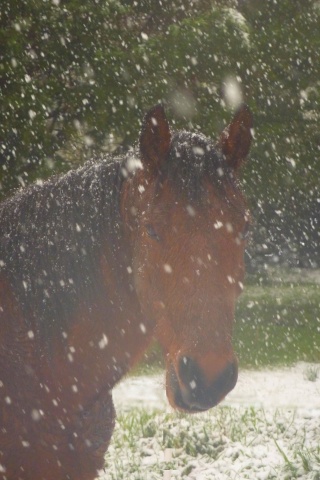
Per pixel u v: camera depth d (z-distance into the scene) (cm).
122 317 417
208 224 374
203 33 1820
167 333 380
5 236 430
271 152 1988
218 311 366
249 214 396
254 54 1925
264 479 678
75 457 417
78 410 421
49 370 413
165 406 1115
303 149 2103
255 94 2005
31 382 409
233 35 1831
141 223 390
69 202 424
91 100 1788
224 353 360
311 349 1709
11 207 441
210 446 795
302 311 2242
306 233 3102
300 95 2084
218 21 1838
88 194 423
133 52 1780
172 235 375
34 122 1662
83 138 1892
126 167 420
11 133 1680
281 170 2005
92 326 418
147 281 386
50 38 1781
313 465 696
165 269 375
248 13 2142
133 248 403
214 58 1847
